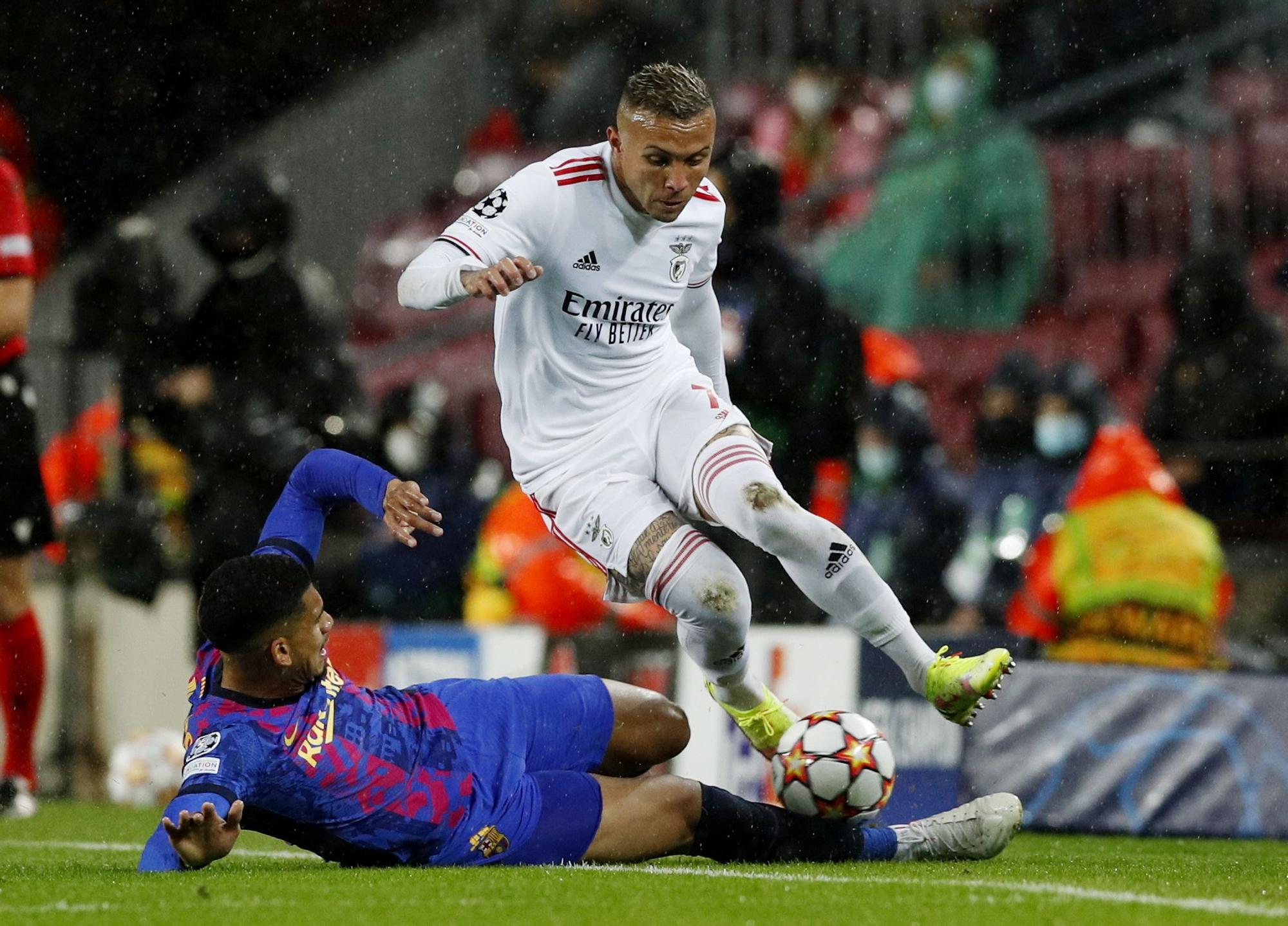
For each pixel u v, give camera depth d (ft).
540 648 79.20
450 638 81.66
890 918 34.53
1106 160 122.72
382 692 44.27
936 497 91.20
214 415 93.40
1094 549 79.10
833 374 80.94
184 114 124.98
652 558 46.73
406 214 131.75
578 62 130.93
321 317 95.50
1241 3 124.77
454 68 133.08
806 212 122.83
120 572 92.38
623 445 49.03
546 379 49.19
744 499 45.50
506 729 44.83
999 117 123.65
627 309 48.34
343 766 41.60
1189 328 100.48
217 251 93.09
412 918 34.12
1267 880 44.96
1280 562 97.60
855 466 90.79
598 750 47.44
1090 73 126.93
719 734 72.84
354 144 131.13
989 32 128.88
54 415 97.76
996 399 96.68
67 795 92.38
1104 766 70.44
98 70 122.11
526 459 50.16
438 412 101.35
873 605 46.62
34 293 121.39
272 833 43.04
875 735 47.19
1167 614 78.23
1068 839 67.62
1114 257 122.01
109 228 123.03
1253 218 121.19
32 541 74.95
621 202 46.93
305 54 128.88
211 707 41.24
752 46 131.03
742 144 80.33
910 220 123.44
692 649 48.08
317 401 94.48
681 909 35.40
